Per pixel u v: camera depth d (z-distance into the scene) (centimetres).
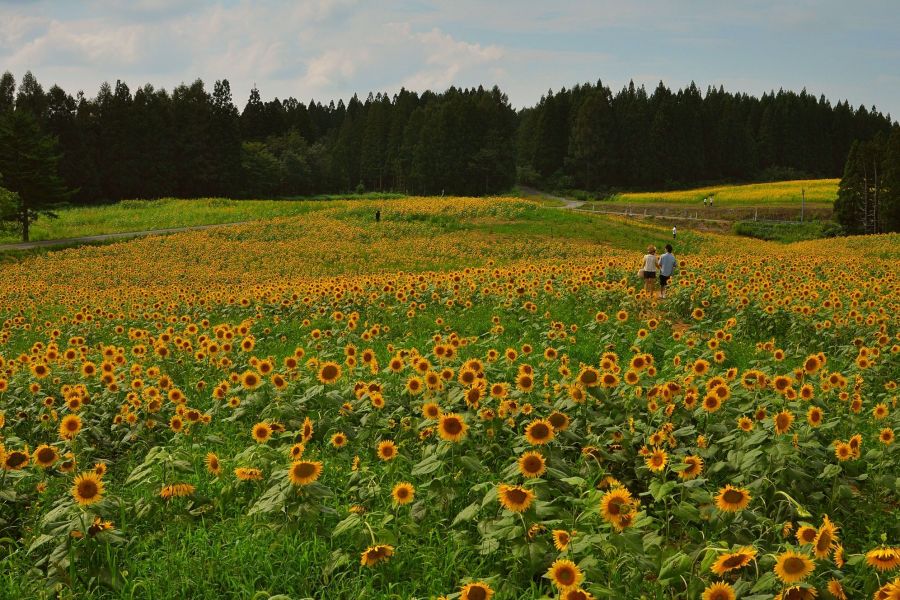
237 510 579
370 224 6006
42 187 5912
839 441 594
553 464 587
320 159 15075
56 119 10894
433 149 14962
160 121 11844
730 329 1403
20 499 597
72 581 462
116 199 11369
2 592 459
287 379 871
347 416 766
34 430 807
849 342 1243
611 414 701
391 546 491
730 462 573
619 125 17162
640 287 2119
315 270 3894
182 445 741
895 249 3959
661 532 525
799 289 1673
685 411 679
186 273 3781
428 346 1334
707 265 2416
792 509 521
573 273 2275
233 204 8288
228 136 12638
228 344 1150
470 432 666
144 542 524
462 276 2225
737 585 399
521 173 17262
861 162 8469
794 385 833
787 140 18650
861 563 456
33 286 3039
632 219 9181
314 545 496
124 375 1005
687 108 17425
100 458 756
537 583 468
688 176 17100
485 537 479
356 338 1364
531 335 1442
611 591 392
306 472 518
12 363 1094
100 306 2361
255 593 429
